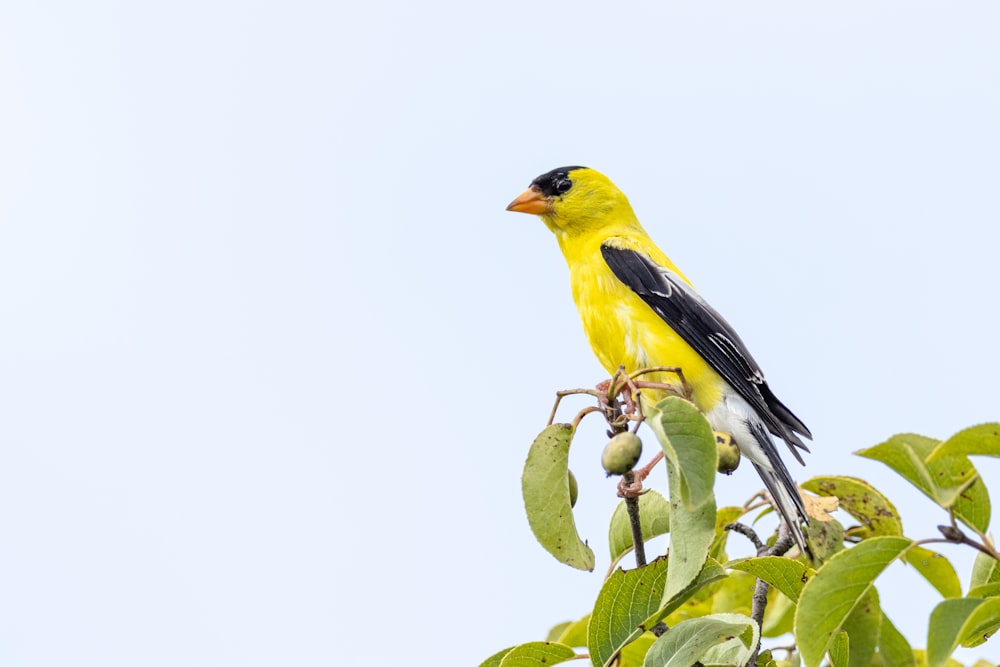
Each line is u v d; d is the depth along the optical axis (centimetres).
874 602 525
